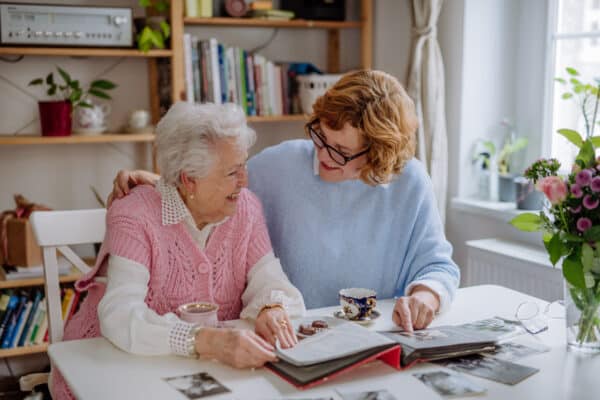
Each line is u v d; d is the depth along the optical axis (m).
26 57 3.06
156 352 1.45
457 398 1.26
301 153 1.98
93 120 2.95
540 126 3.12
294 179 1.96
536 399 1.25
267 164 2.01
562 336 1.58
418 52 3.10
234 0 3.12
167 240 1.64
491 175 3.18
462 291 1.92
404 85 3.53
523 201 2.95
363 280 1.96
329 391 1.29
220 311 1.75
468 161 3.23
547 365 1.41
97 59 3.16
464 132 3.19
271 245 1.90
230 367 1.40
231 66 3.13
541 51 3.09
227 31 3.36
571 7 2.95
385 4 3.45
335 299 1.96
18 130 3.09
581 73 2.92
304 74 3.28
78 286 1.73
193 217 1.67
